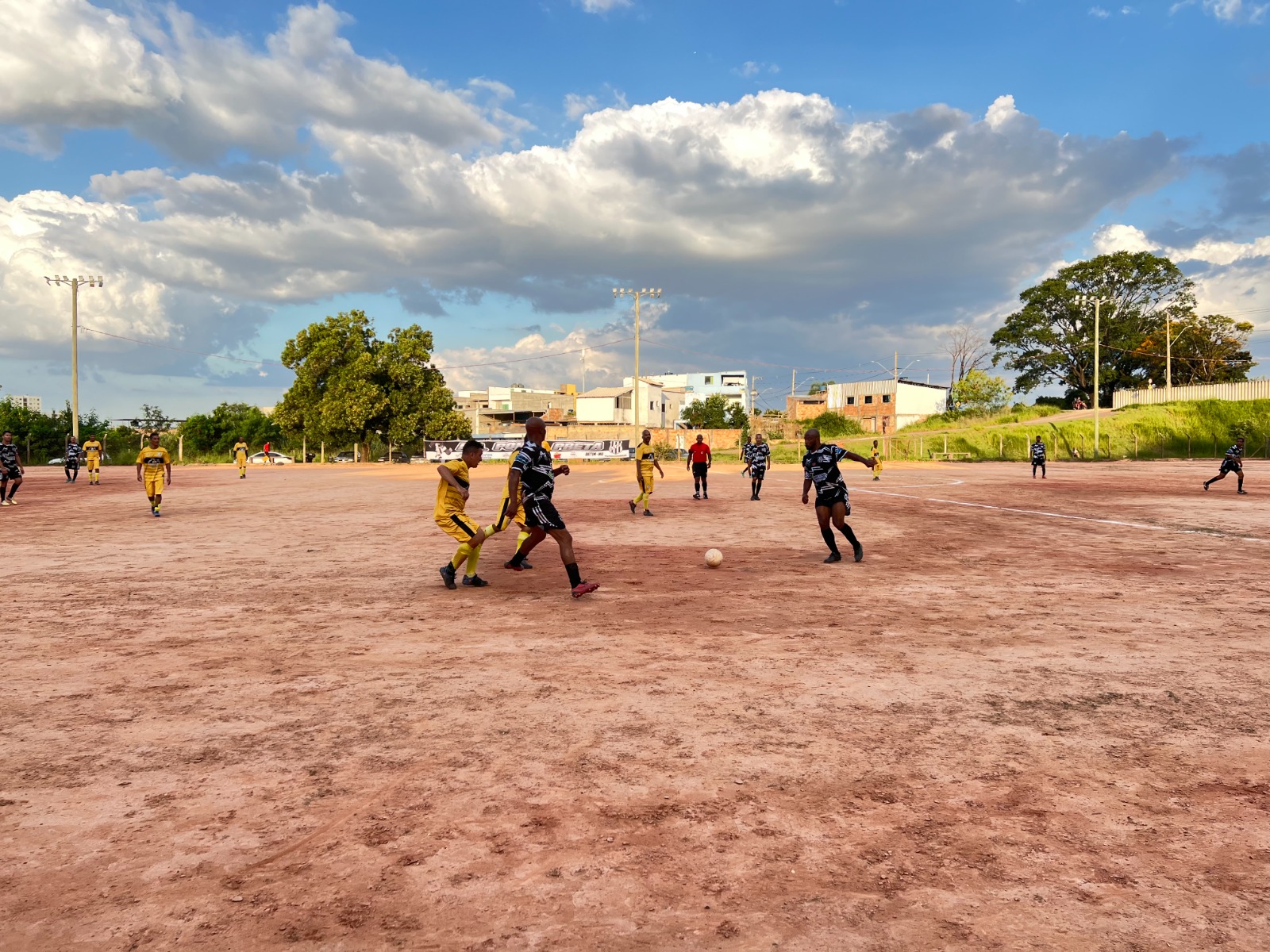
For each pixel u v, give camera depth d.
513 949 2.34
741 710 4.59
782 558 11.04
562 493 25.08
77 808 3.31
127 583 9.10
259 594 8.41
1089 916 2.51
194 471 48.78
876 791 3.46
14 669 5.51
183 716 4.52
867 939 2.39
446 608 7.64
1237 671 5.41
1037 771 3.68
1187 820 3.19
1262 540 13.12
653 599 8.10
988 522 16.12
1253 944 2.36
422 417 64.50
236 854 2.93
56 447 67.06
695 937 2.40
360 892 2.67
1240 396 69.75
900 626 6.84
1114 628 6.74
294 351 64.75
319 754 3.93
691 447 22.67
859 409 96.12
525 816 3.22
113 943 2.38
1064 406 90.44
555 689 5.00
